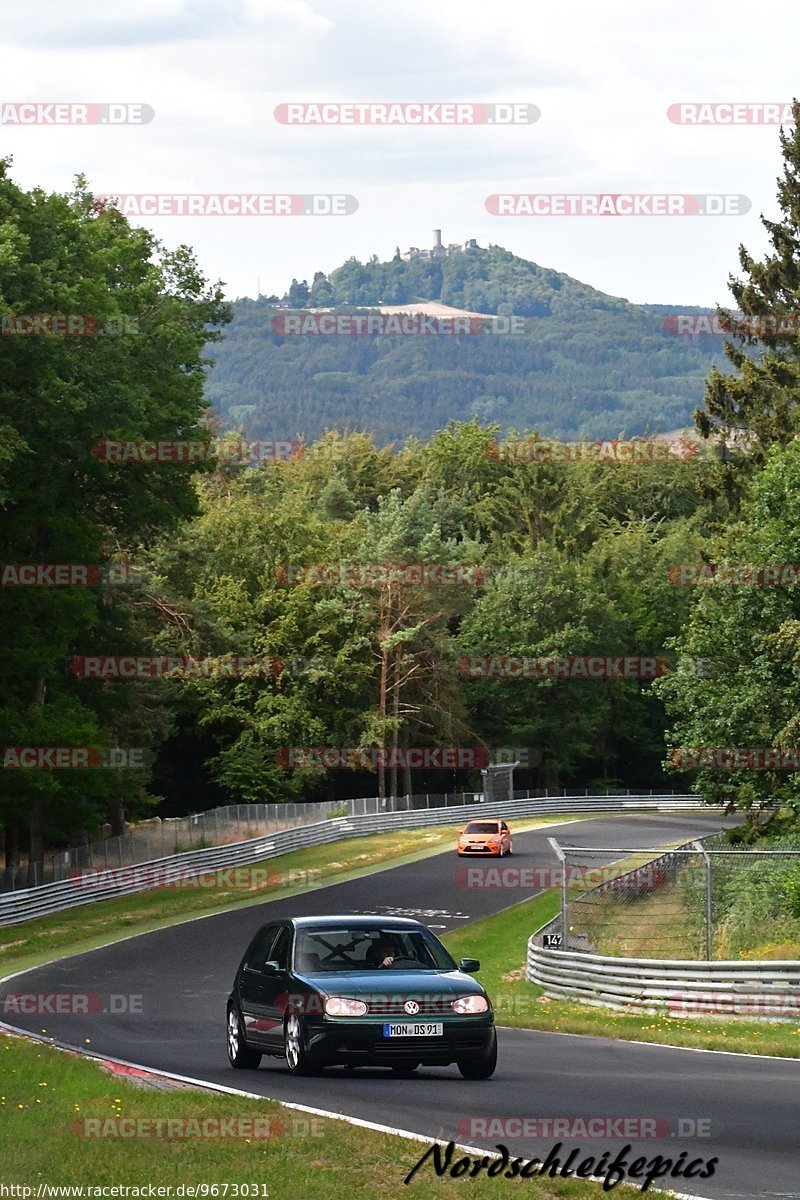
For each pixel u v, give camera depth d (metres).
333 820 79.75
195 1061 20.31
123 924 48.28
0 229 43.81
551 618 110.31
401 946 18.36
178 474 54.91
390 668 97.81
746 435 70.44
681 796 108.81
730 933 30.70
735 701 43.19
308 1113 14.23
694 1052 20.78
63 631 53.28
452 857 70.38
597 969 28.61
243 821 70.94
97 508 57.41
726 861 36.50
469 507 130.88
